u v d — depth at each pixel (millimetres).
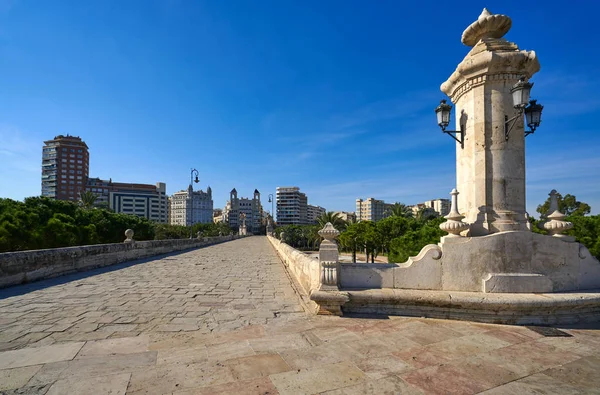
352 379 3449
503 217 6398
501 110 6520
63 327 5230
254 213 148875
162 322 5547
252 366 3750
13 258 9070
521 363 3910
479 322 5566
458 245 6105
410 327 5207
